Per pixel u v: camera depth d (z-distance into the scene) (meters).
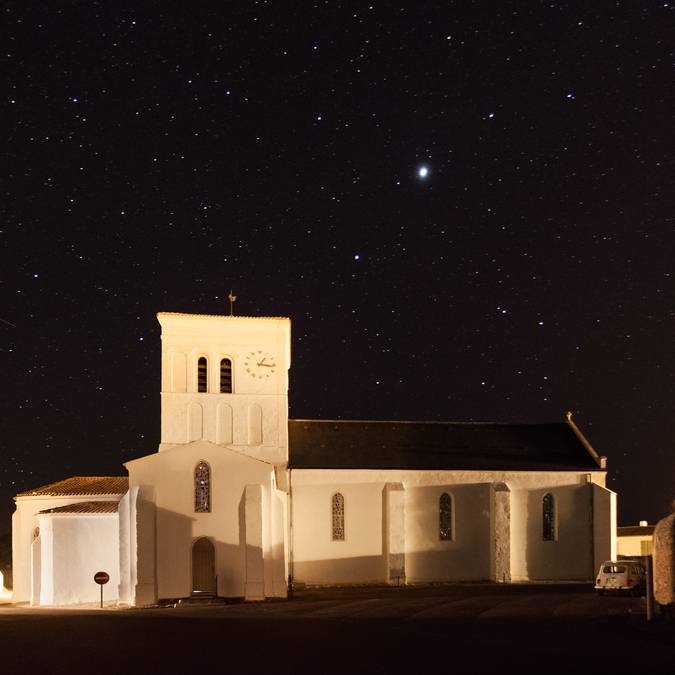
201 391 59.12
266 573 52.47
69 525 53.44
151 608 47.56
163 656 23.86
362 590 56.84
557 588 55.88
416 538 61.28
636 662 22.38
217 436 58.75
